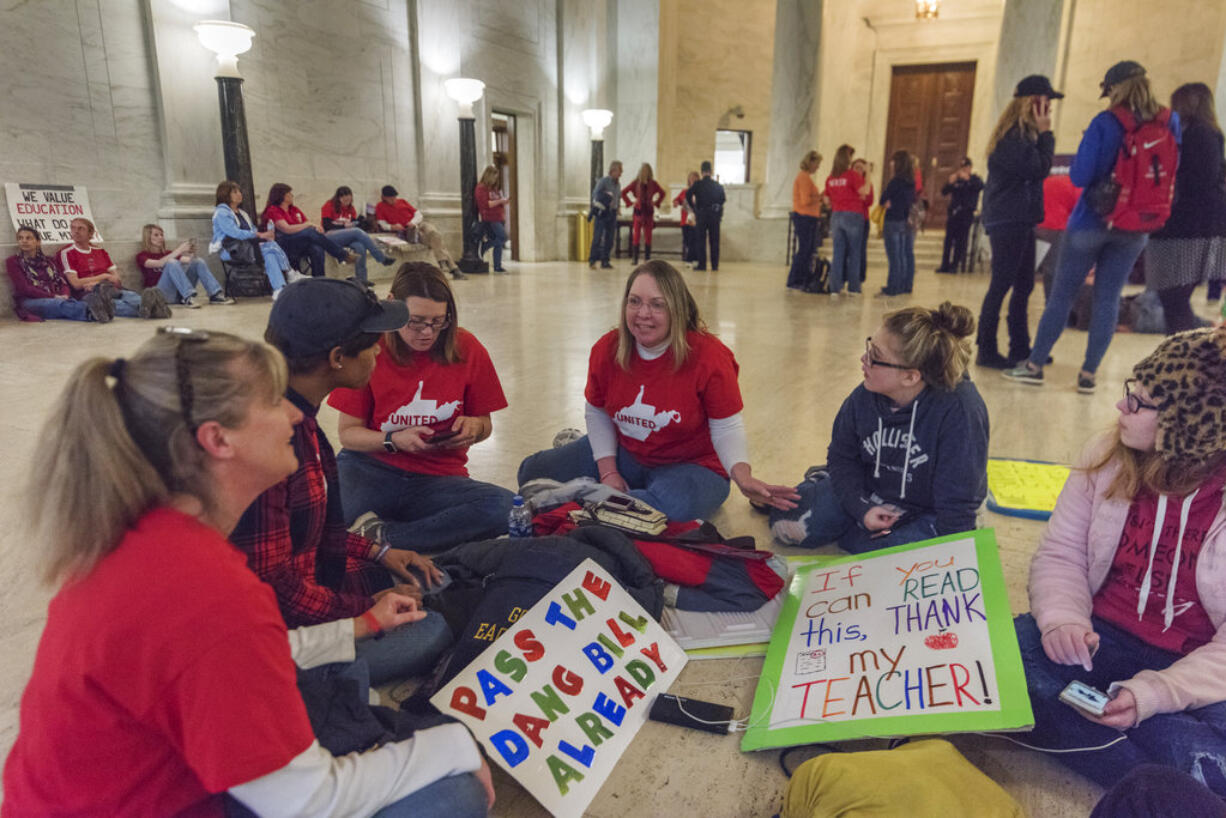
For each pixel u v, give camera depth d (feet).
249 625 2.99
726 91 49.44
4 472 10.10
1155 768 3.64
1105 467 5.38
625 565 6.70
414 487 8.34
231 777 3.00
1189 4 37.91
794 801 4.58
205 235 26.35
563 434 10.68
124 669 2.85
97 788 3.00
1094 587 5.54
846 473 8.11
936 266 43.21
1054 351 19.10
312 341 5.00
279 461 3.35
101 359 3.00
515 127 43.42
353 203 32.60
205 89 25.71
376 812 3.68
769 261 46.80
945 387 7.16
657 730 5.66
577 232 46.24
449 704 5.25
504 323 22.81
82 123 22.94
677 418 8.64
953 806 4.20
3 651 6.36
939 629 5.63
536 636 5.83
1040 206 15.81
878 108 52.90
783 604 6.83
